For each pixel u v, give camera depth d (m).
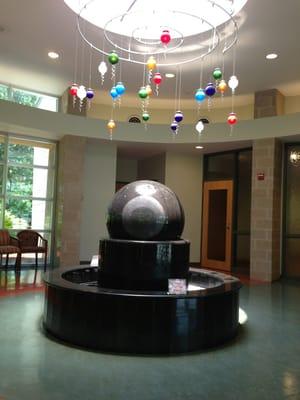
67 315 3.50
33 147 8.52
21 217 8.36
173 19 4.71
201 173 9.73
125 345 3.27
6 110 7.16
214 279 4.61
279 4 4.74
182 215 4.09
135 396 2.49
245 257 8.62
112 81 7.73
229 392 2.59
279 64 6.60
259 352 3.39
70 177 8.01
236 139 7.81
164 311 3.30
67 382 2.68
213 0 4.08
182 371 2.93
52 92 8.68
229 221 8.97
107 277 3.82
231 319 3.72
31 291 5.59
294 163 7.82
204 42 5.70
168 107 9.52
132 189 4.02
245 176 8.78
